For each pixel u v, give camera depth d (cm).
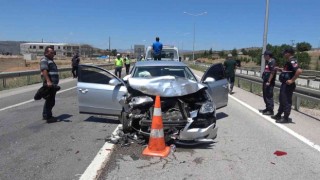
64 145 694
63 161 595
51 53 905
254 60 7406
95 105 863
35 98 897
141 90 699
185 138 668
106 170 552
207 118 689
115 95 838
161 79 739
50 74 902
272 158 621
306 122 953
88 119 960
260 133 812
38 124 892
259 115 1056
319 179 523
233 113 1092
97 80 864
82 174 534
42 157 616
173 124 665
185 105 689
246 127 880
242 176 532
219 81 916
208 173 543
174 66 930
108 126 873
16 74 1973
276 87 1451
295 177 530
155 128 642
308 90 1083
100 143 711
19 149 664
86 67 870
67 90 1731
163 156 625
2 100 1337
